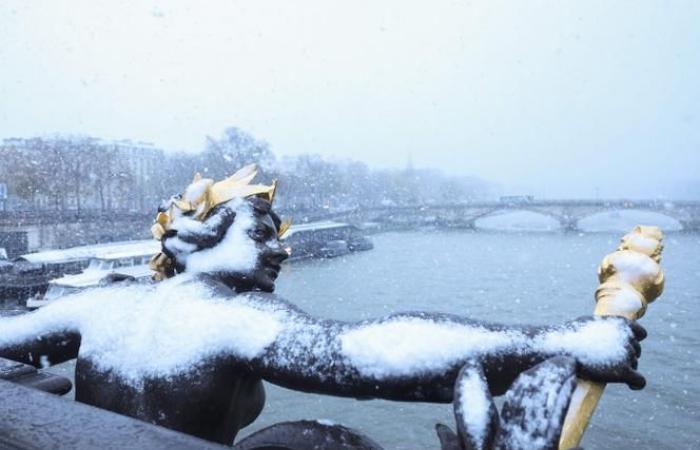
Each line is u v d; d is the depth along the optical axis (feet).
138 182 292.20
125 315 7.06
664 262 246.68
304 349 5.84
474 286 196.13
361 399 5.78
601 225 399.24
